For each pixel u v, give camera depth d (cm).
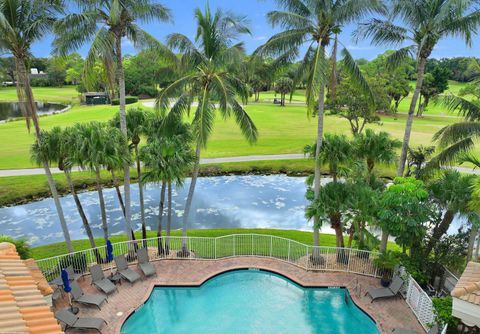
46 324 681
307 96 1373
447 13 1258
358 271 1562
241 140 4731
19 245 1444
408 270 1373
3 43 1299
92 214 2588
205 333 1250
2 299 713
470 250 1467
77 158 1432
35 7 1318
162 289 1491
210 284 1541
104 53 1312
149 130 1714
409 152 1797
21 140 4375
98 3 1377
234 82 1570
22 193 2814
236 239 1898
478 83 1489
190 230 2208
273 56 1478
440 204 1491
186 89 1597
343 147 1527
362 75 1466
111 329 1203
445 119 6775
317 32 1407
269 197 2972
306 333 1250
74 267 1533
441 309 1121
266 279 1577
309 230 2375
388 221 1367
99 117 6078
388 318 1264
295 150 4206
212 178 3447
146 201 2823
